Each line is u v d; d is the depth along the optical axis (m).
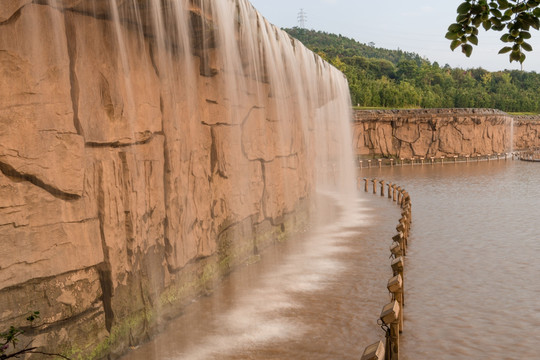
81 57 6.43
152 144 8.05
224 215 11.16
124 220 7.25
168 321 8.38
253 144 12.92
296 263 12.78
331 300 9.76
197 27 9.31
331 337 7.91
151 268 7.95
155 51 8.16
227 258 11.28
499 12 4.41
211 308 9.20
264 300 9.73
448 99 92.31
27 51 5.60
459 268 12.41
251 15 12.09
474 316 9.02
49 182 5.91
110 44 6.92
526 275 11.72
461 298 10.05
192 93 9.56
